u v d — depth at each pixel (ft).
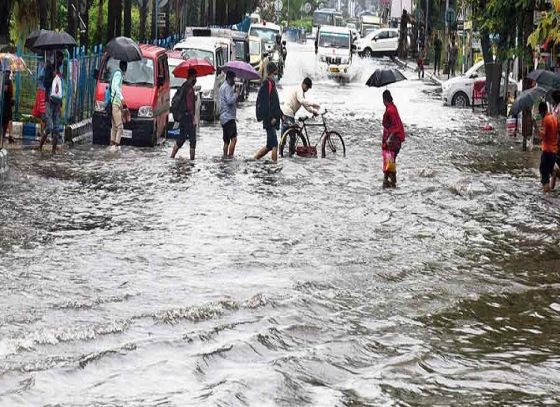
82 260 50.78
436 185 82.48
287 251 55.26
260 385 33.24
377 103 174.29
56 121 91.61
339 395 32.99
